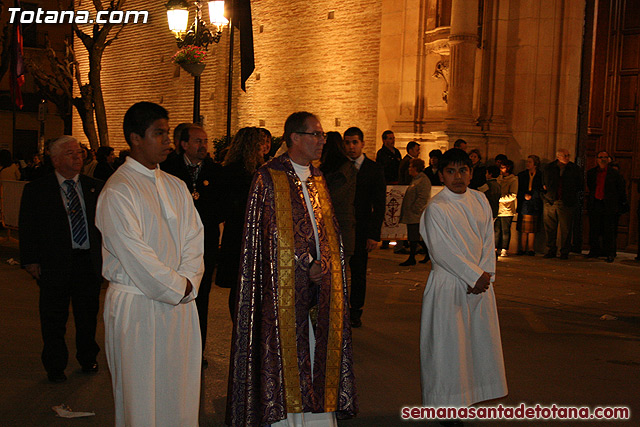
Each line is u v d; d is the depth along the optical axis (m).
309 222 4.30
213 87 22.81
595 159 14.98
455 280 4.69
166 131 3.71
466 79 14.09
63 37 35.78
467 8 13.97
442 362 4.65
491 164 14.38
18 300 8.74
